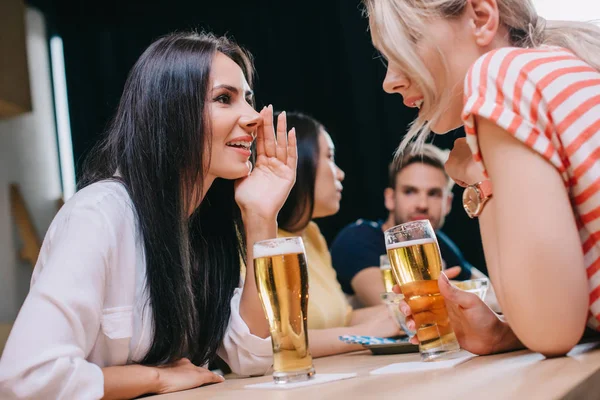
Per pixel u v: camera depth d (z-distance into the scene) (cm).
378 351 143
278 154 140
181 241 123
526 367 82
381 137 423
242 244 142
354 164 429
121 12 435
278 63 438
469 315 103
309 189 219
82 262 106
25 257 413
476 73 95
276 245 95
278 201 136
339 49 431
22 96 412
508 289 88
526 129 88
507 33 109
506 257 88
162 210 123
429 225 106
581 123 89
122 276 115
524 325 88
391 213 304
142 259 120
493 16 104
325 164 224
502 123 89
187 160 126
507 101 91
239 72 135
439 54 104
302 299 96
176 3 434
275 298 95
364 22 425
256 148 151
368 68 424
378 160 423
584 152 89
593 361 80
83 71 433
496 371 82
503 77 92
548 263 85
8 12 413
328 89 432
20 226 415
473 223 400
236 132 132
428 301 104
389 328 171
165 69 129
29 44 428
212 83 130
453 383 76
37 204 431
